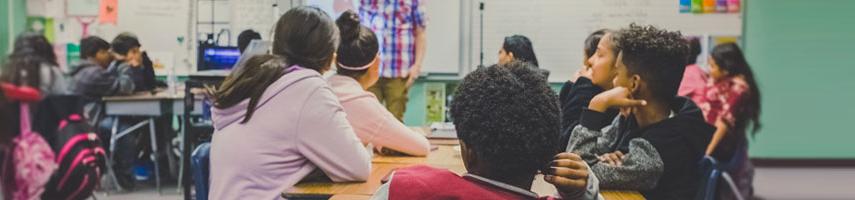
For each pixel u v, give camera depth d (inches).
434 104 234.5
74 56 230.5
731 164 163.6
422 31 205.2
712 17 232.7
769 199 231.6
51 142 126.7
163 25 245.9
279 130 79.9
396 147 98.8
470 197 47.3
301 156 81.0
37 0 226.5
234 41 244.1
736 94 179.9
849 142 287.7
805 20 275.7
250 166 80.0
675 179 74.6
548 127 47.8
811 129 286.2
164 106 208.8
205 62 226.7
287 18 83.8
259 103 80.8
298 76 81.0
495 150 47.3
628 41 76.2
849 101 284.2
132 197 205.6
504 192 47.6
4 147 121.9
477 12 232.4
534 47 233.6
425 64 233.6
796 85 281.9
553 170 51.6
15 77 128.9
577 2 231.8
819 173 276.7
